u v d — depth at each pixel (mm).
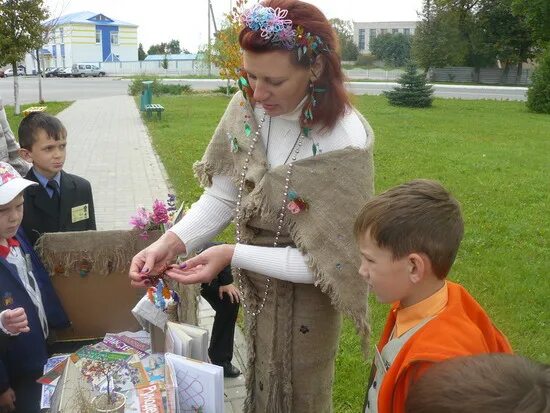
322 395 2020
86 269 2514
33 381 2371
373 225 1475
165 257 1992
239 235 1952
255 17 1606
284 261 1779
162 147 11547
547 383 869
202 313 4219
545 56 22094
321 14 1704
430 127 16266
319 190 1735
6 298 2279
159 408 1707
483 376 907
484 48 42719
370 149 1782
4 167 2357
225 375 3395
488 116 19797
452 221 1465
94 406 1681
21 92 28297
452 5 41781
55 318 2496
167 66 54875
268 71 1641
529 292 4770
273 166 1860
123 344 2344
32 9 16562
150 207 7109
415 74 22750
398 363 1420
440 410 917
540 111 21594
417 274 1464
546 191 8602
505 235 6359
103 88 32750
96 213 6859
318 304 1895
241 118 1924
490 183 8977
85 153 10969
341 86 1758
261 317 1990
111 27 63688
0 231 2301
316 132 1779
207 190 2100
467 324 1439
